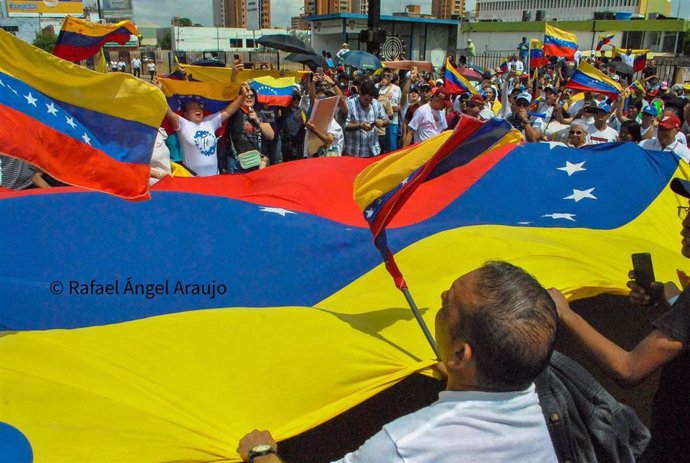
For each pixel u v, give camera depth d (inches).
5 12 2241.6
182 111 245.3
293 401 85.5
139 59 1077.8
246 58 1533.0
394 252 147.3
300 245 146.1
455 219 181.6
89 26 237.9
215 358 91.4
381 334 101.3
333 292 133.2
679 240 179.8
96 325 115.0
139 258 133.6
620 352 83.0
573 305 159.6
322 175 192.4
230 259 137.2
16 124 90.8
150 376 86.7
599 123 316.8
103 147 98.7
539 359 60.2
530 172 200.4
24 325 112.8
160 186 177.3
